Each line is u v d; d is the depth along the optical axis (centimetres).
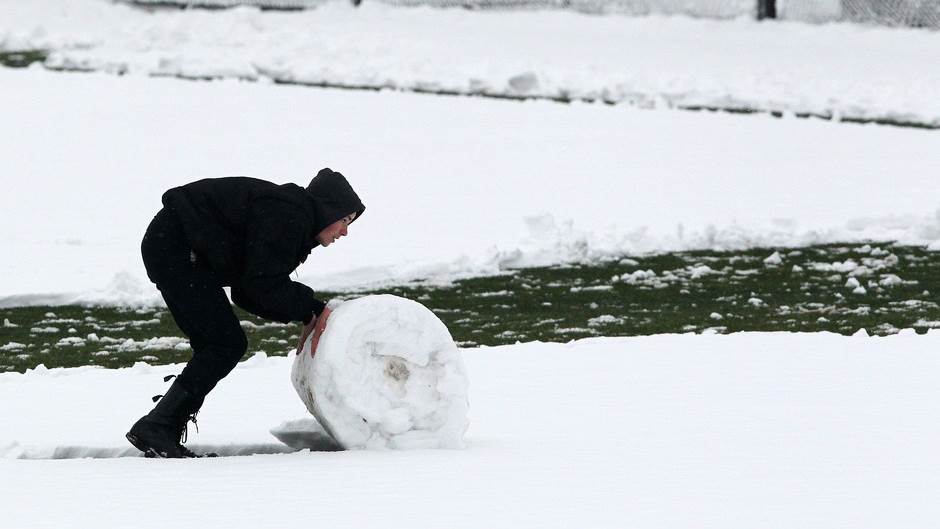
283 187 1755
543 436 1850
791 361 2398
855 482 1543
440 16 9388
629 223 4228
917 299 3253
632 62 7331
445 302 3309
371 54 7212
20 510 1412
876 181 4772
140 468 1630
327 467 1627
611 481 1545
